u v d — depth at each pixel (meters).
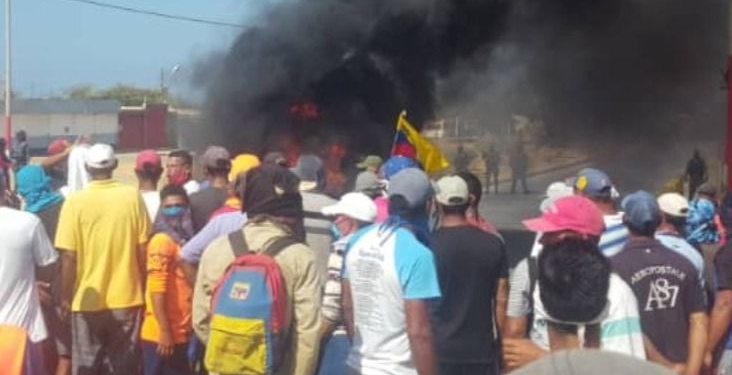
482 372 6.94
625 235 7.05
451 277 6.89
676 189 14.78
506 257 7.06
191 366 8.16
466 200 7.00
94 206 8.16
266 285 5.71
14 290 7.29
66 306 8.25
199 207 8.90
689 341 6.29
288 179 5.97
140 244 8.27
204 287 5.97
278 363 5.77
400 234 5.93
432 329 6.25
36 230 7.36
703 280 7.08
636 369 2.27
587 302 4.67
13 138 46.34
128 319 8.24
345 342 8.28
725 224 7.87
